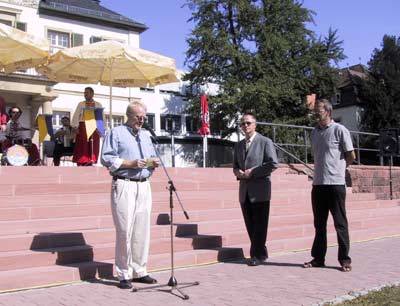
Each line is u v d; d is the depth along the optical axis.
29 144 11.92
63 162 15.20
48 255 6.54
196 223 8.48
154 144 6.66
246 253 8.16
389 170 15.08
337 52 45.16
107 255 6.99
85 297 5.68
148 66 12.63
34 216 7.52
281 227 9.30
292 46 43.97
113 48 11.04
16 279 5.95
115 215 6.19
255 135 7.74
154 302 5.51
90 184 8.63
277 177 12.39
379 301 5.45
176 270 7.19
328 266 7.51
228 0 42.00
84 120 10.53
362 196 12.62
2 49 11.24
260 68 40.94
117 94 33.94
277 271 7.17
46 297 5.67
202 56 42.38
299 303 5.46
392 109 46.97
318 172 7.44
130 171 6.23
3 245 6.59
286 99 42.31
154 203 8.68
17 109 11.61
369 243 9.80
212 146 39.03
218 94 42.22
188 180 10.91
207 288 6.15
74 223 7.59
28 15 30.75
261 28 42.28
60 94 31.38
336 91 45.75
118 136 6.26
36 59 11.50
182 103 44.97
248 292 5.96
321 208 7.49
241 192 7.77
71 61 12.44
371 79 49.03
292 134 24.33
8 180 8.62
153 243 7.39
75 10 32.69
